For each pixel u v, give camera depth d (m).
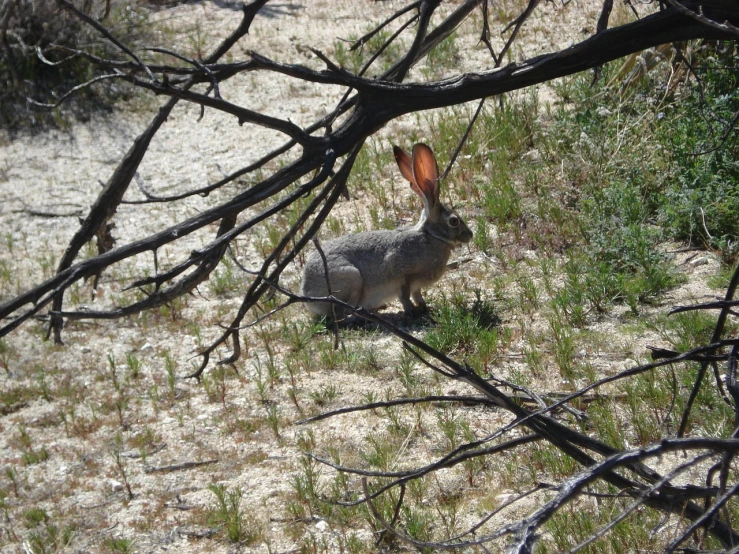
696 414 10.05
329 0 26.47
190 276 5.81
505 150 17.16
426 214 13.28
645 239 13.55
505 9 22.94
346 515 9.72
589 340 12.11
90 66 22.20
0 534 10.40
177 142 20.64
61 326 5.95
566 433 5.37
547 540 8.77
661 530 8.19
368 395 11.54
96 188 19.33
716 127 14.84
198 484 10.84
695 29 5.96
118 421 12.24
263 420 11.72
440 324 12.79
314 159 5.72
